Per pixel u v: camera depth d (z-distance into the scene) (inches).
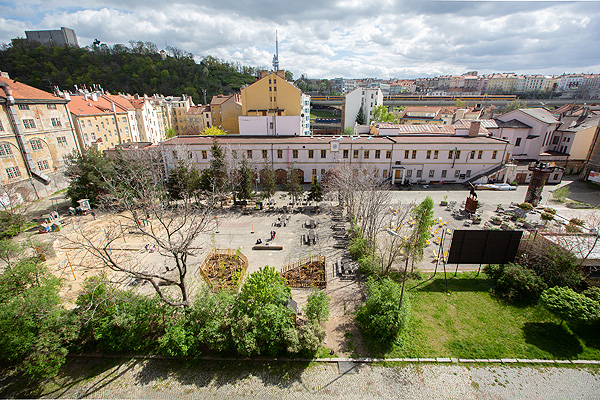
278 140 2151.8
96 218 1589.6
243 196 1697.8
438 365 733.9
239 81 6643.7
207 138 2276.1
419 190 2047.2
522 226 1427.2
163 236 1380.4
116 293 781.9
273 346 732.7
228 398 658.2
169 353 732.0
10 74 4488.2
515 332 829.2
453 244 1021.2
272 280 815.7
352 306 925.2
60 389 681.6
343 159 2135.8
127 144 2338.8
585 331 829.2
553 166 2014.0
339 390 674.2
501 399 655.8
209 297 790.5
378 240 1336.1
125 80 5206.7
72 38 7608.3
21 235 1395.2
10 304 692.7
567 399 655.1
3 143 1704.0
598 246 1036.5
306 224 1501.0
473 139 2197.3
